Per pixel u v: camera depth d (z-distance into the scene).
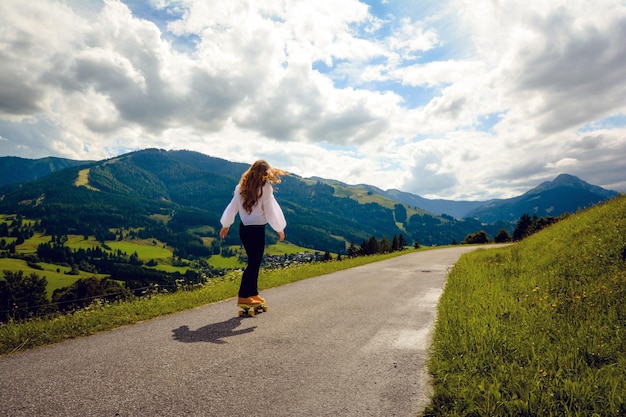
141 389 2.75
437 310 5.73
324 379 2.99
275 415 2.38
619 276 6.08
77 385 2.82
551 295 5.78
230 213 5.54
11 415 2.32
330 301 6.57
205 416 2.35
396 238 118.00
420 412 2.45
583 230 11.90
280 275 11.08
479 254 17.88
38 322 4.98
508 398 2.49
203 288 8.59
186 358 3.47
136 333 4.47
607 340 3.62
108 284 53.44
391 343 4.00
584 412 2.29
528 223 77.44
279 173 5.58
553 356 3.22
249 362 3.37
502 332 3.90
